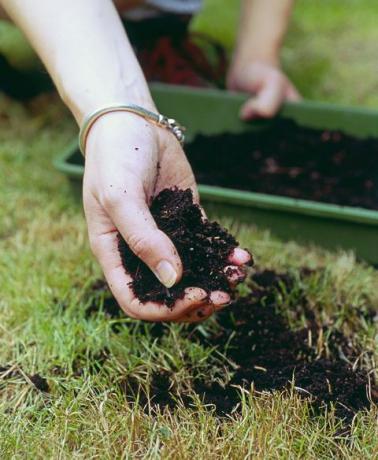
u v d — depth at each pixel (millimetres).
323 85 971
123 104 501
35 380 528
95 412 488
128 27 908
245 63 876
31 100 928
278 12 872
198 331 569
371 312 602
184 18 912
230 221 685
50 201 755
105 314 588
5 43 890
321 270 638
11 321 582
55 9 522
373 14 1188
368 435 477
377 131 815
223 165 795
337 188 756
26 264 640
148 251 453
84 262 644
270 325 572
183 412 490
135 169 482
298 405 487
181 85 919
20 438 476
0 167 800
